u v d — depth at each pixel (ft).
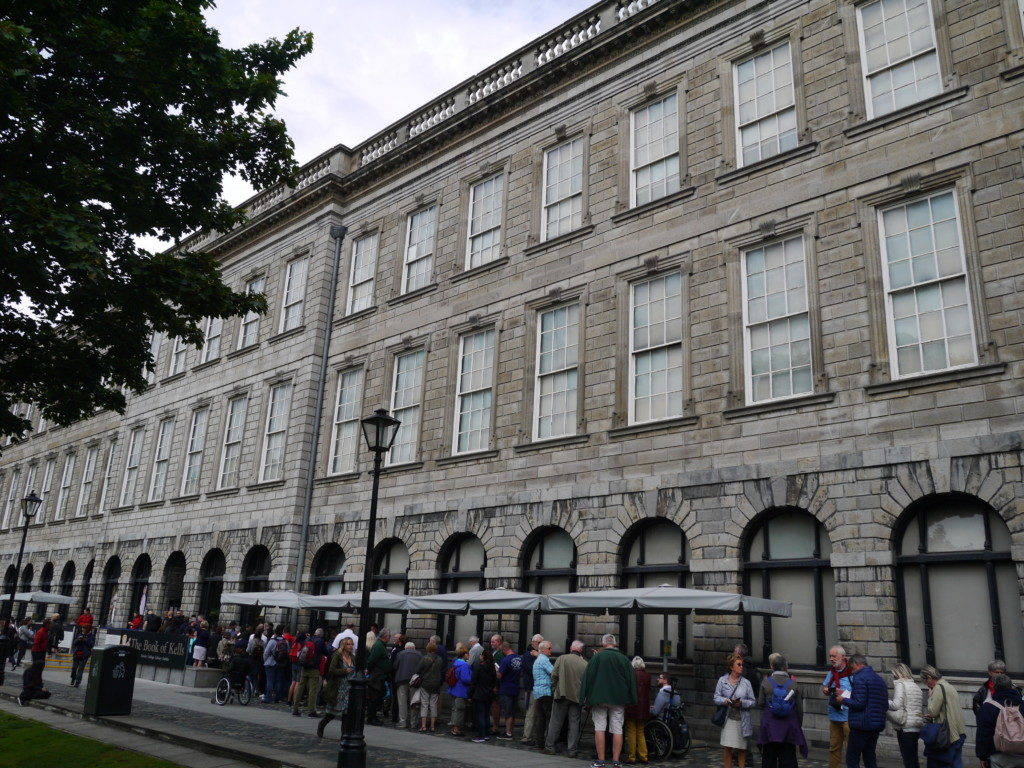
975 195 48.60
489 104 80.64
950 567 45.37
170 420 114.83
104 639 101.40
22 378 42.29
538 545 65.36
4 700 64.49
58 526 132.77
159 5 39.65
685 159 63.87
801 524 51.57
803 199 55.98
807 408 52.08
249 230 108.58
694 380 58.39
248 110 44.57
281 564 84.94
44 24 37.24
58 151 38.91
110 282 39.24
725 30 64.18
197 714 57.41
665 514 56.95
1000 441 44.11
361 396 86.07
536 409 68.74
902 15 55.01
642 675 44.65
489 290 75.77
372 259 91.91
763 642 51.13
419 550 72.90
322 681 65.77
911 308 49.96
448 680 52.80
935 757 34.91
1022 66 48.32
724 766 39.88
